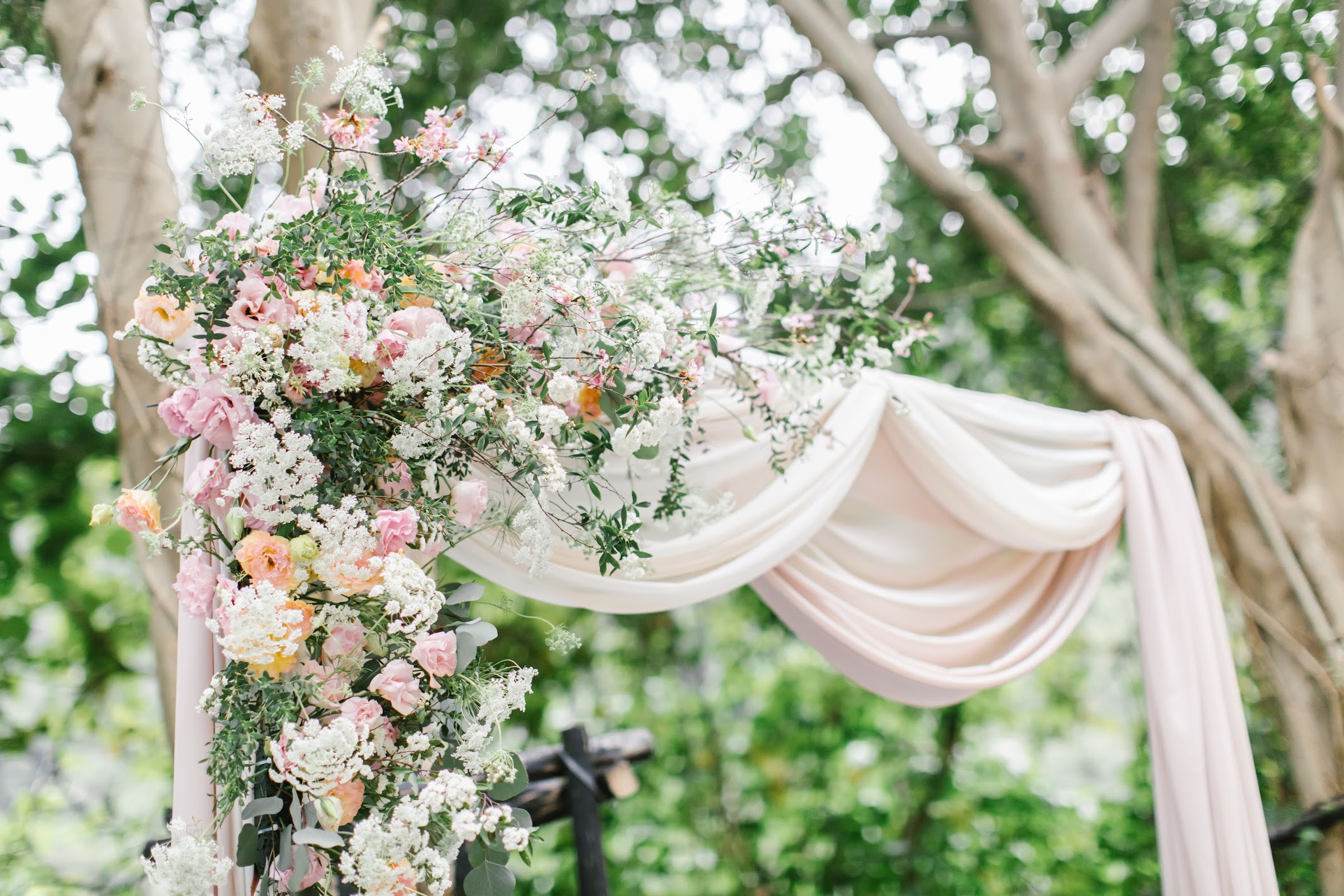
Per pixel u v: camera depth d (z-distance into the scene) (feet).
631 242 6.25
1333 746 9.49
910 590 8.43
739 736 16.37
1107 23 12.32
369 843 4.47
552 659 15.10
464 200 5.60
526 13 12.99
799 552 7.98
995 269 14.25
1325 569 9.76
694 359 5.99
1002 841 14.38
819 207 6.39
